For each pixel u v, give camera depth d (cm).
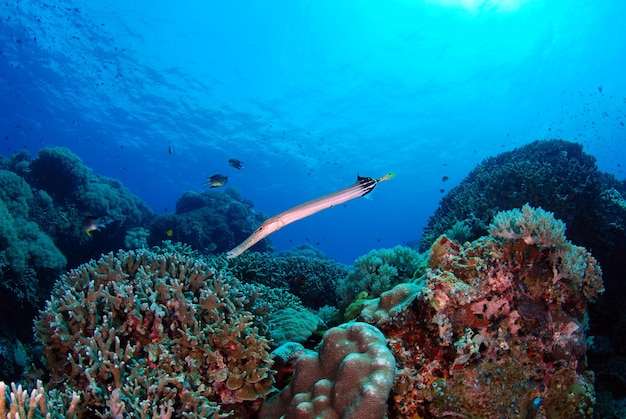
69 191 1587
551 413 361
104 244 1677
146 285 418
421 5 3897
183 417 331
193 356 380
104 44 3897
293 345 461
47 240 1198
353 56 4509
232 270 1002
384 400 293
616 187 1455
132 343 391
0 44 3809
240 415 383
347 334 365
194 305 398
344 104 5194
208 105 5041
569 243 392
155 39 4006
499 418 345
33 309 1070
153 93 4716
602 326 786
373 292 677
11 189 1254
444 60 4503
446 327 363
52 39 3750
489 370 357
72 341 376
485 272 388
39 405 299
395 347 394
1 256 985
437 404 353
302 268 1203
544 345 369
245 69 4612
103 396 334
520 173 976
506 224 403
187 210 2311
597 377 687
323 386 332
